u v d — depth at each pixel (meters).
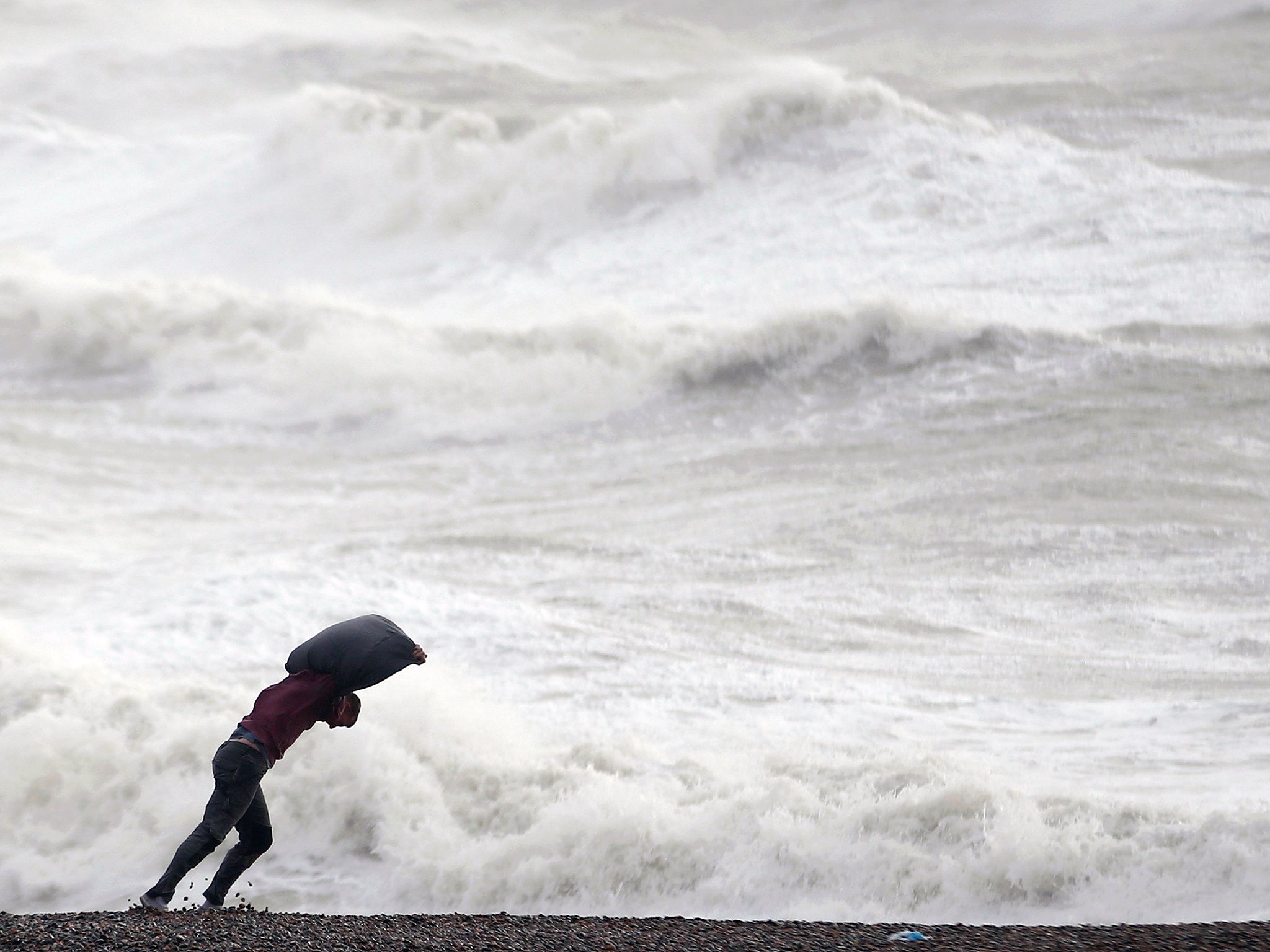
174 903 24.05
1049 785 30.12
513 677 39.59
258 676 39.38
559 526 60.22
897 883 23.36
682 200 120.56
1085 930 19.88
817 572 51.75
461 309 106.25
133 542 59.62
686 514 61.22
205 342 92.44
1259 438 66.44
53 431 80.19
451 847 25.84
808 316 83.75
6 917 19.09
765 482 65.69
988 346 80.81
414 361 87.25
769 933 19.44
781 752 29.47
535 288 109.81
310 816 26.78
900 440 70.38
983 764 31.95
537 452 74.81
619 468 70.56
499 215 124.75
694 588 49.88
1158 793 29.61
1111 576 49.81
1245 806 27.28
